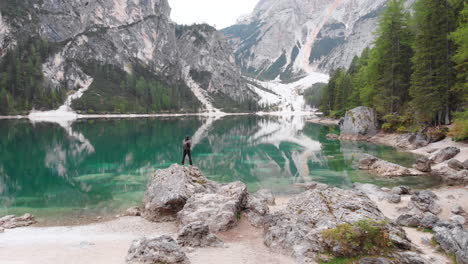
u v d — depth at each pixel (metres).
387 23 56.19
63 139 65.38
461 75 38.56
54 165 38.56
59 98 175.25
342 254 11.39
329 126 99.56
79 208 21.94
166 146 56.38
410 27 55.75
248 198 19.61
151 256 11.23
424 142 43.41
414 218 16.02
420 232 14.86
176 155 46.56
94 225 18.17
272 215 16.42
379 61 58.31
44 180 30.69
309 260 11.45
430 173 29.48
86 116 167.00
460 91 42.50
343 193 17.30
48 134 74.62
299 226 14.07
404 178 28.39
